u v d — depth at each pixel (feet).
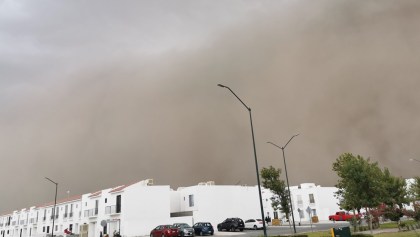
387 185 131.64
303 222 218.38
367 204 99.66
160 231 131.54
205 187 192.13
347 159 121.29
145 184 187.93
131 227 166.91
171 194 201.46
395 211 115.03
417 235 77.51
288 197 119.14
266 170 120.98
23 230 276.00
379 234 88.28
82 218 202.69
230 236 128.88
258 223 164.04
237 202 198.80
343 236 63.52
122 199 171.53
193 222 183.01
